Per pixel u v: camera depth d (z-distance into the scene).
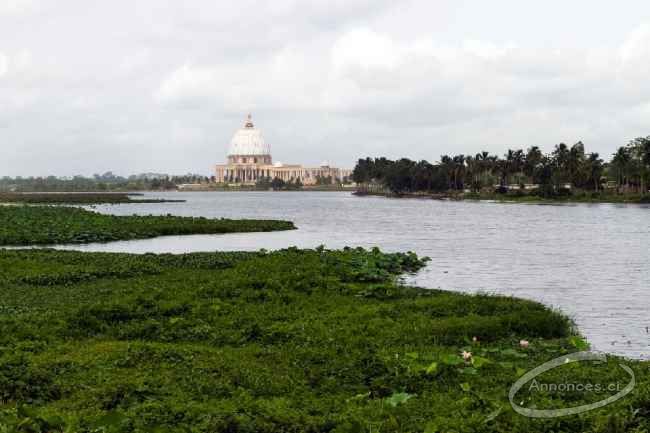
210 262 38.75
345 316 24.19
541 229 79.94
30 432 12.59
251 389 15.97
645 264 45.75
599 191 184.62
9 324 21.59
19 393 15.39
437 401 14.65
